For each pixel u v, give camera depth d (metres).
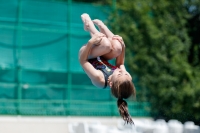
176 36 71.75
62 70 65.38
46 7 65.69
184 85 69.31
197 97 68.31
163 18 72.25
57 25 65.94
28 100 62.22
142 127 40.91
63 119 62.53
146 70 69.62
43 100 63.22
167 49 70.81
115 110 66.19
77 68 66.12
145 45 70.00
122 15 70.25
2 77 62.12
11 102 61.25
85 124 41.75
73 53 66.25
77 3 67.50
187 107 68.75
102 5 69.38
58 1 66.38
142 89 69.19
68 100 64.62
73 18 67.00
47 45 65.12
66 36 66.19
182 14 73.50
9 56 63.06
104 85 22.50
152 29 70.06
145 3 71.81
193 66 72.69
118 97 22.00
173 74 70.12
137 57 69.38
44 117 61.97
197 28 76.06
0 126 58.31
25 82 63.12
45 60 64.75
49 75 64.56
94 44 22.94
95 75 22.41
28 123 59.88
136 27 70.56
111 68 23.14
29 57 64.00
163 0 72.50
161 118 69.06
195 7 75.81
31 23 64.69
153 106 69.12
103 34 23.31
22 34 64.06
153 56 70.19
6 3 63.72
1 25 63.12
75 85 65.56
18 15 64.12
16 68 62.94
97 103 65.62
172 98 69.19
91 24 23.94
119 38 23.84
